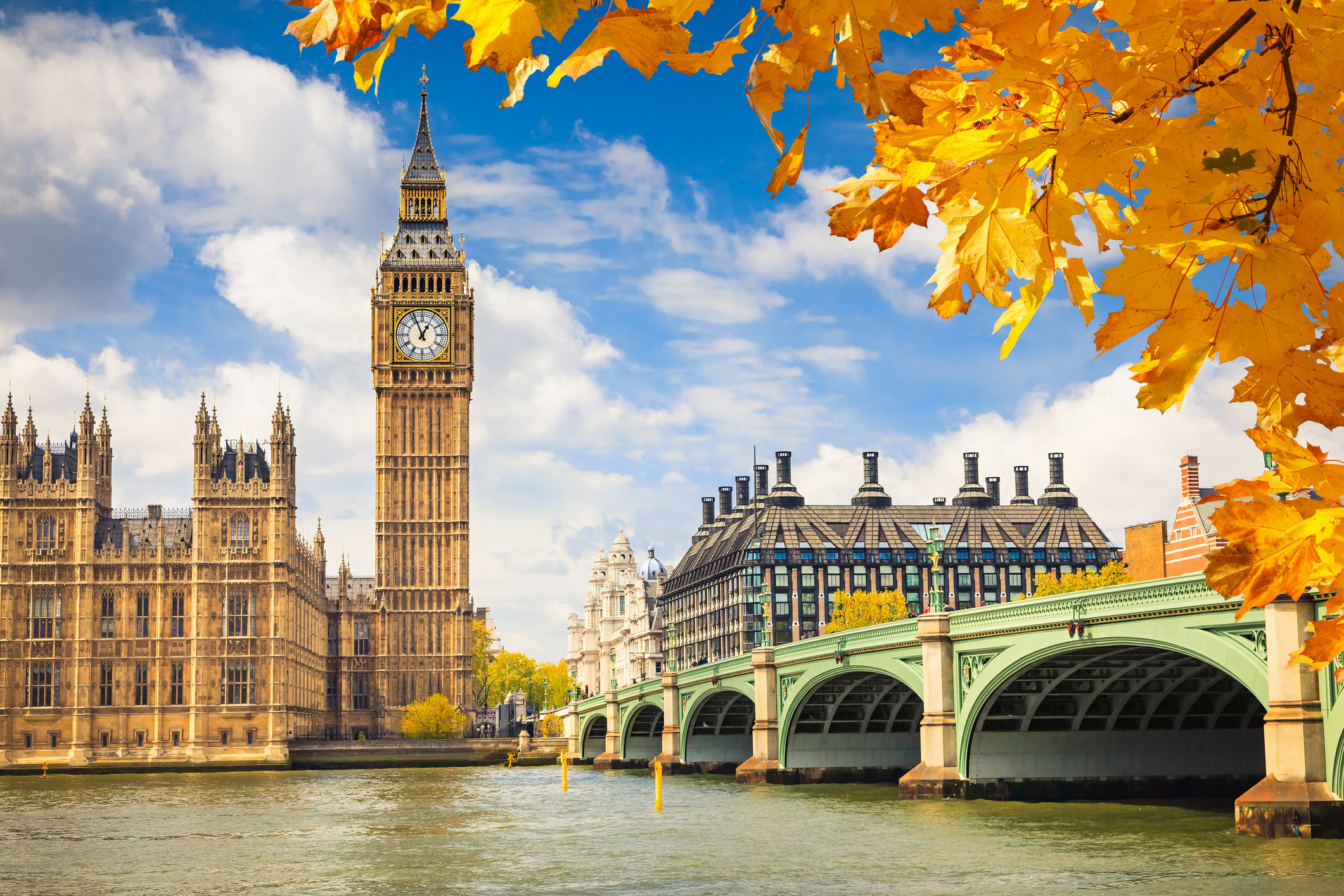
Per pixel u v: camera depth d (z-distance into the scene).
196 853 60.41
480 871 52.38
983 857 49.16
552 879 49.69
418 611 196.50
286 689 167.12
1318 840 45.78
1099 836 53.50
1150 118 3.58
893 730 97.38
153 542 171.12
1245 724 76.38
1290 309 3.53
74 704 162.12
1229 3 3.53
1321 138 3.50
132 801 98.31
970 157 3.74
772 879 47.06
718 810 76.06
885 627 77.50
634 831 66.06
